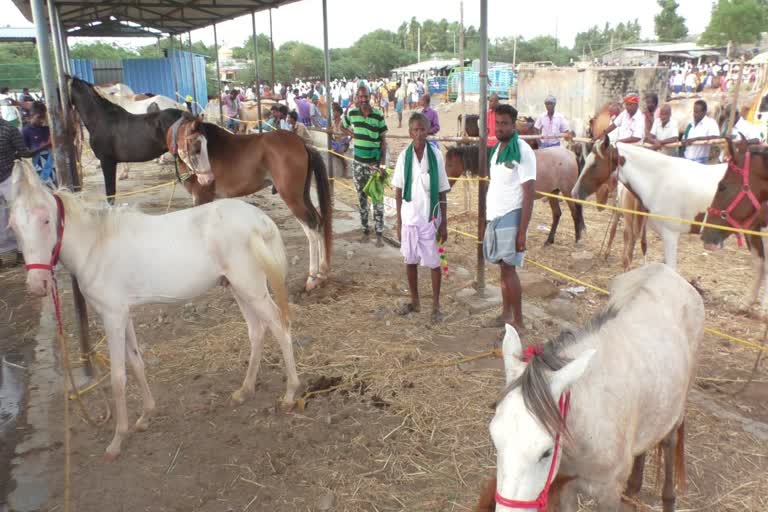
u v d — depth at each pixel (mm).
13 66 28703
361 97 8094
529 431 1947
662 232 6273
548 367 2127
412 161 5379
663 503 3012
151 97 15109
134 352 4043
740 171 5242
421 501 3344
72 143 6066
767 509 3164
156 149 9039
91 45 42562
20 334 5820
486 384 4539
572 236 8742
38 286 3514
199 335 5594
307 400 4445
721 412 4039
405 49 77812
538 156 7898
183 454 3863
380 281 6902
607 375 2299
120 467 3750
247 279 4066
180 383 4766
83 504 3412
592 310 5938
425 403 4312
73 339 5648
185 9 12539
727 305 5977
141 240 3811
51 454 3896
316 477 3590
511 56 70938
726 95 16672
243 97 22266
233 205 4125
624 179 6414
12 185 3498
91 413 4391
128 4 10312
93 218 3729
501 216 4957
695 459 3566
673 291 2805
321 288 6691
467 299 6137
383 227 9141
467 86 35781
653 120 9836
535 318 5695
